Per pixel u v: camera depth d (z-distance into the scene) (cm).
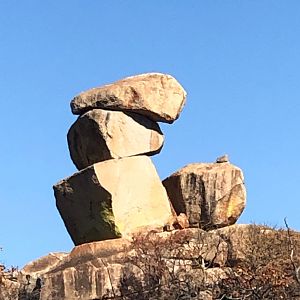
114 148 4503
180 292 3912
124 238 4362
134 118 4612
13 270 4581
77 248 4381
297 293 3666
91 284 4175
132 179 4497
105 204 4403
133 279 4106
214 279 4012
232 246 4291
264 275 3775
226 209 4638
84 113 4659
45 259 4578
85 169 4456
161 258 4156
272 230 4347
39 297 4291
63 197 4556
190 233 4331
